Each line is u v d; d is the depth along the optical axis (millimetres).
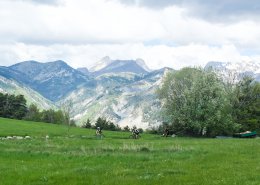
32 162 36031
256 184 23328
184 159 37375
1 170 30469
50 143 57344
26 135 78625
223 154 40906
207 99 102438
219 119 100938
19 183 25203
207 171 28578
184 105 103250
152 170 29594
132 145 51781
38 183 25078
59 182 25219
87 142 61281
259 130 131250
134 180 25078
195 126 101125
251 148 47969
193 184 23609
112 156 39188
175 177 26094
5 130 83562
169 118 106875
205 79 104875
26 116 195000
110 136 91000
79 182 24922
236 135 104188
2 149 45781
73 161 36281
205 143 60656
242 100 135875
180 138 90625
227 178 25328
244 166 31328
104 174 27672
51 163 35156
